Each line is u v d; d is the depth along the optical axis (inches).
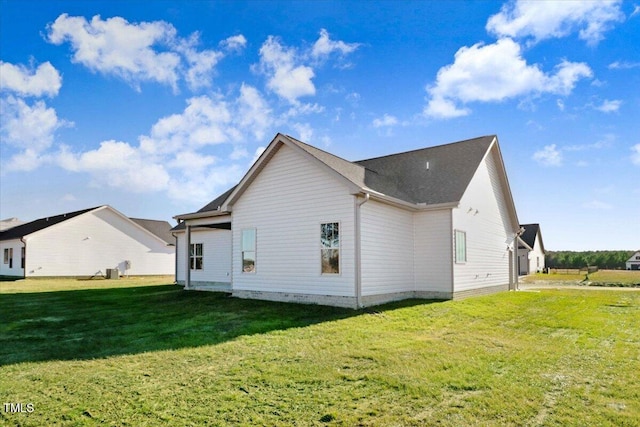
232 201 590.2
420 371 222.4
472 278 639.1
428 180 655.1
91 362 251.0
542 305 527.2
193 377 217.2
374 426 154.9
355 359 248.4
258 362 244.4
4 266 1280.8
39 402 183.8
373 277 491.5
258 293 554.3
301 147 512.1
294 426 155.9
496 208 773.3
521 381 206.2
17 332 355.6
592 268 2050.9
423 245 589.0
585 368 230.2
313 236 503.2
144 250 1427.2
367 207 485.7
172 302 560.1
